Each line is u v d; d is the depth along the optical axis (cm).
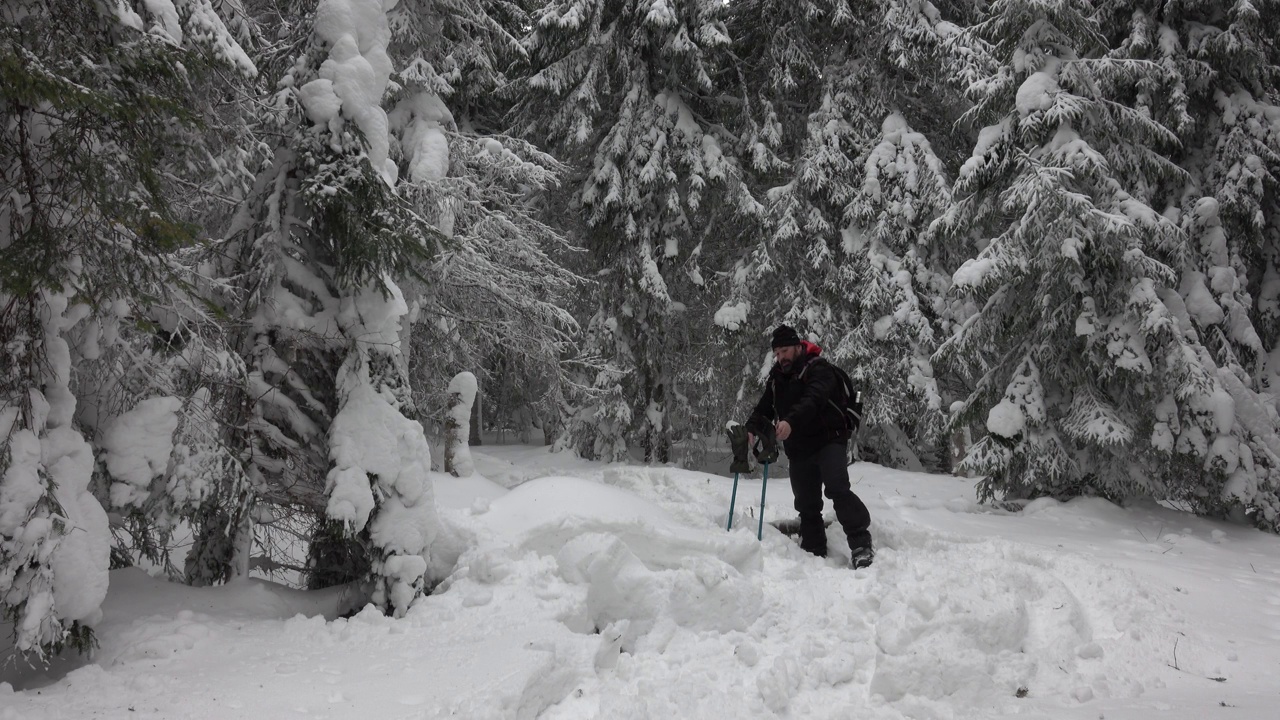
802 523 498
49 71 255
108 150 280
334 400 406
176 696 251
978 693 297
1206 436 673
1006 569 388
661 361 1336
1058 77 737
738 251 1352
